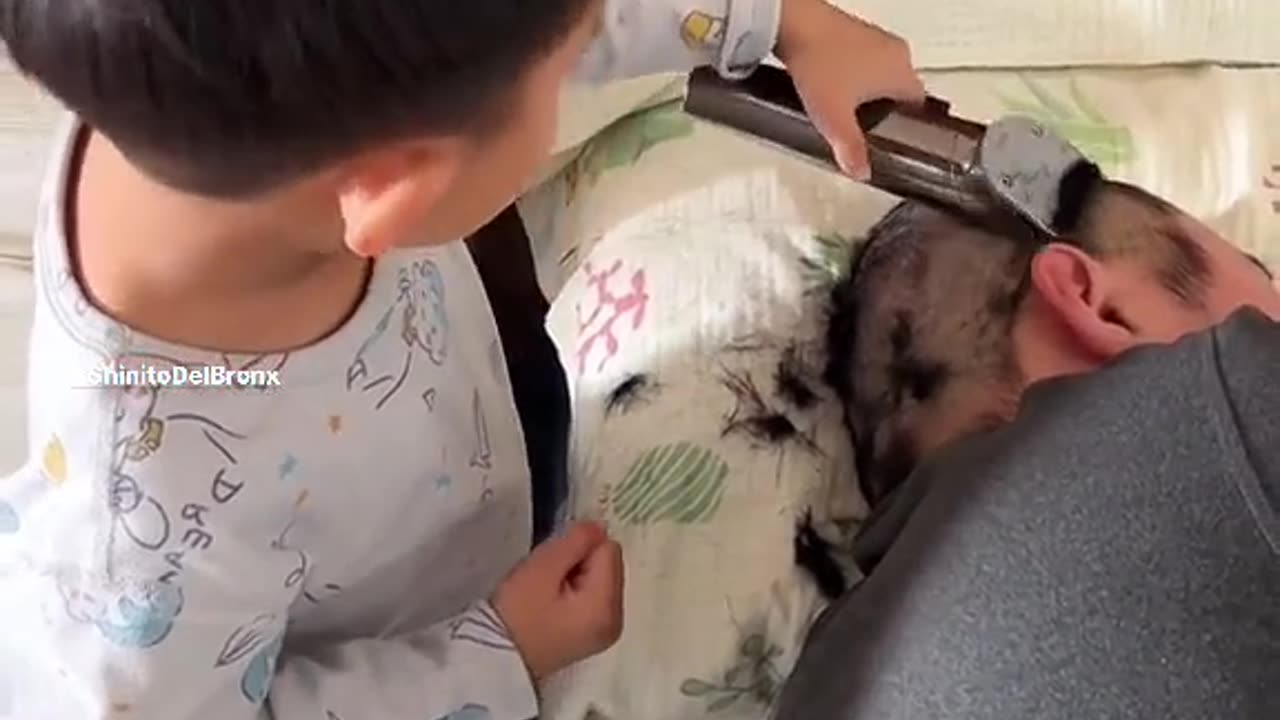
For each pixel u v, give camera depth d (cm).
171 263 58
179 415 61
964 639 53
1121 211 71
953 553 55
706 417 73
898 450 70
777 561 70
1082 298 68
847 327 74
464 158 52
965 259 71
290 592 67
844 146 73
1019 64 91
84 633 62
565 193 91
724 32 73
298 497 65
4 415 102
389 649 71
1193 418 52
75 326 60
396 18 46
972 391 68
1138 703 49
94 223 59
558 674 72
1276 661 48
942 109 75
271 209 55
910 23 91
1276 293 70
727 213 81
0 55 53
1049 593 52
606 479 75
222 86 47
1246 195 84
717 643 69
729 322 76
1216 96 88
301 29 46
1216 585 49
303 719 68
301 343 63
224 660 64
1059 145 72
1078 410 56
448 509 75
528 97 52
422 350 70
